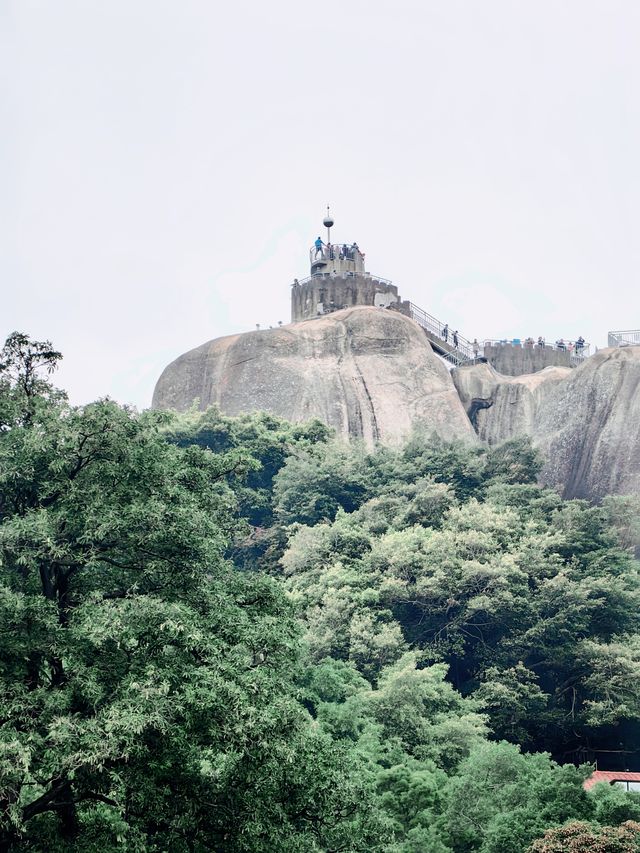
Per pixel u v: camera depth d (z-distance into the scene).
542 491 99.56
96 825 36.50
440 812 53.47
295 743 35.38
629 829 45.22
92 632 34.47
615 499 106.88
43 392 42.19
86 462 39.78
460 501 99.75
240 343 133.62
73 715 33.94
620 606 86.44
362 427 127.00
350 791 36.06
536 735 82.50
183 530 39.00
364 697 68.00
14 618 35.03
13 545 36.50
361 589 83.00
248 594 41.53
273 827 34.03
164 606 35.81
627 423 122.50
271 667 38.12
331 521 98.75
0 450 38.44
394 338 133.88
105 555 39.75
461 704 74.25
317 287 143.25
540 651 83.19
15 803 31.73
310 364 130.62
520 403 136.88
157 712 32.56
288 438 111.38
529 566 85.94
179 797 34.47
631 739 83.44
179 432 110.31
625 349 127.94
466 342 152.38
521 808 49.78
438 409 129.50
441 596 83.56
